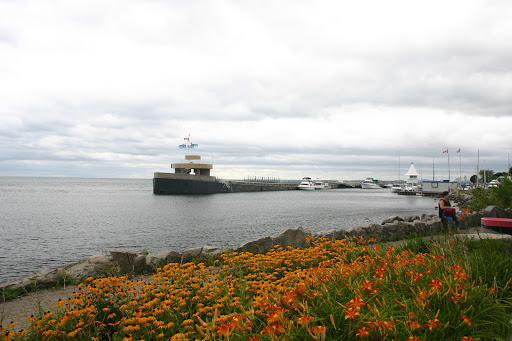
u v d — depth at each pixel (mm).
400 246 9648
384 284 5410
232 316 4695
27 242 24922
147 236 27359
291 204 67750
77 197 85500
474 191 27000
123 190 138000
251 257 8352
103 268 9883
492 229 11078
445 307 4441
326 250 9320
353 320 4238
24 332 4844
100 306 5570
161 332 4680
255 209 53969
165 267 7152
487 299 4648
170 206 58844
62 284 9281
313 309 4691
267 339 4164
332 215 44781
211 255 10898
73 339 4766
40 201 70188
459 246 7465
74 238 26609
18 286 8594
